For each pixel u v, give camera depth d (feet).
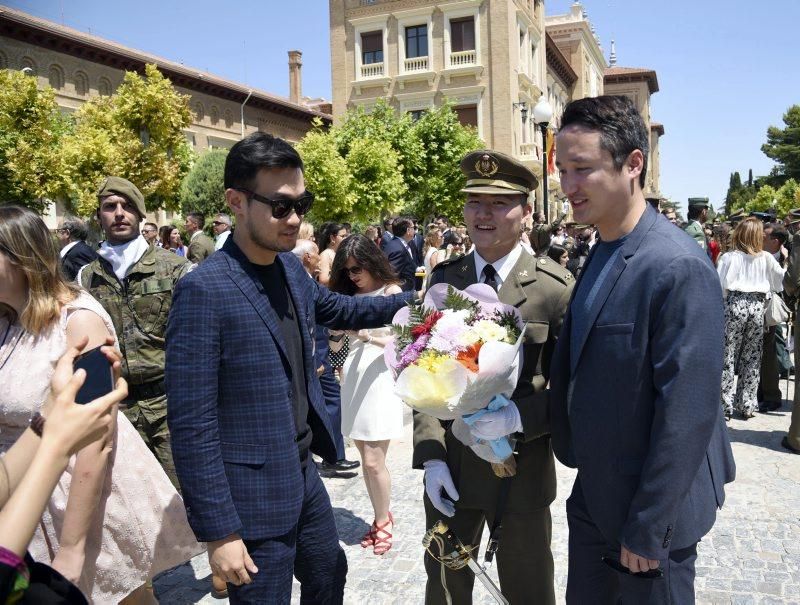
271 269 7.77
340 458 17.85
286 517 7.14
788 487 15.76
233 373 7.08
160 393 11.87
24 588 3.99
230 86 110.93
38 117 61.26
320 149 71.05
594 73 177.99
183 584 12.26
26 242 7.47
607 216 6.69
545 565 8.63
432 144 85.05
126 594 8.32
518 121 101.86
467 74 99.60
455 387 7.38
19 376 7.52
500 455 7.77
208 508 6.71
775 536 13.24
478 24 98.73
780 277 21.24
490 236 8.67
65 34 82.69
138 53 96.22
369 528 14.17
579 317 7.02
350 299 9.12
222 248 7.58
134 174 63.77
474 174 8.61
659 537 6.06
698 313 6.07
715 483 6.97
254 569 6.91
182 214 76.02
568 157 6.54
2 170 58.80
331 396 17.81
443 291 8.44
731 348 21.56
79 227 22.48
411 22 101.45
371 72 104.17
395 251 31.91
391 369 8.29
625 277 6.53
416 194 86.22
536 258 8.95
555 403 7.52
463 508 8.65
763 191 170.81
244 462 7.05
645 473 6.15
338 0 104.78
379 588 11.62
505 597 8.76
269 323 7.23
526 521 8.52
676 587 6.63
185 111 67.72
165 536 8.59
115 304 11.71
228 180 7.26
